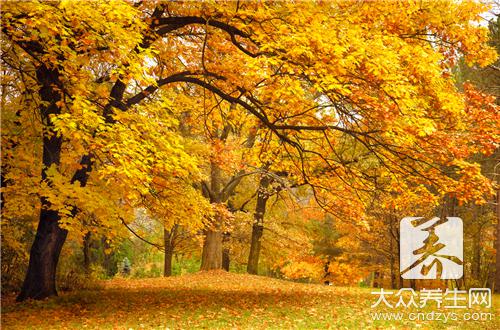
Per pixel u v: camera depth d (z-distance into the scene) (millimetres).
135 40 8875
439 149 10281
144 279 20812
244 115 14016
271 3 10391
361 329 9008
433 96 10633
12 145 11273
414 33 11180
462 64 19406
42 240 12641
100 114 10156
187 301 12445
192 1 10359
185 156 9758
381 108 9398
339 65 8750
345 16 10273
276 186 20906
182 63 13539
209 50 12734
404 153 10891
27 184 9883
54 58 9117
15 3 8180
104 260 26719
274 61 8672
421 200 12078
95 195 9891
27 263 15648
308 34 8758
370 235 24312
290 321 9719
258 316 10234
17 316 10289
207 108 14562
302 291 15641
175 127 15492
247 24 9969
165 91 13727
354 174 12203
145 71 8844
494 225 23953
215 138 16812
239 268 38000
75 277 15945
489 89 18078
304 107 11492
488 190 10625
